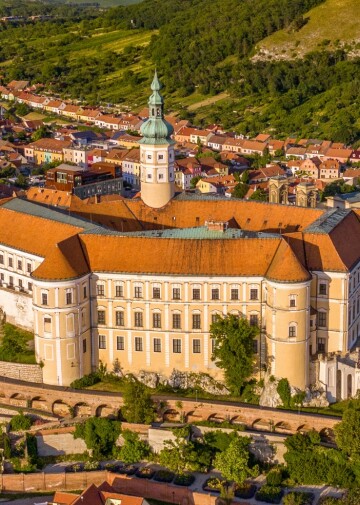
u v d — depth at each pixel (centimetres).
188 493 19312
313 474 19862
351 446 19825
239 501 19250
